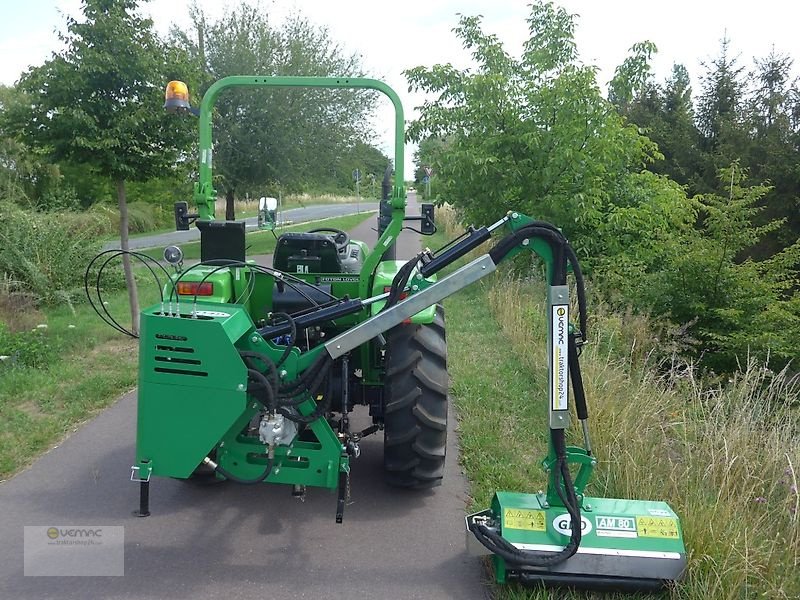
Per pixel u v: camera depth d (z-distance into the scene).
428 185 12.70
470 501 3.94
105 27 6.52
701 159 18.80
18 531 3.50
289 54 17.47
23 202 13.10
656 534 2.97
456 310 9.26
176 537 3.49
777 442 4.03
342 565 3.26
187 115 7.03
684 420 4.42
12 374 5.81
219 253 3.83
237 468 3.30
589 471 3.05
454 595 3.04
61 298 9.17
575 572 2.94
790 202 14.75
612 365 5.78
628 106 21.42
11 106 6.89
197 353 3.08
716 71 20.94
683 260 8.10
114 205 21.05
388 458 3.80
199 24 16.83
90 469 4.27
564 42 11.27
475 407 5.39
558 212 10.66
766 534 3.32
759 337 7.26
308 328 3.49
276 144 17.23
